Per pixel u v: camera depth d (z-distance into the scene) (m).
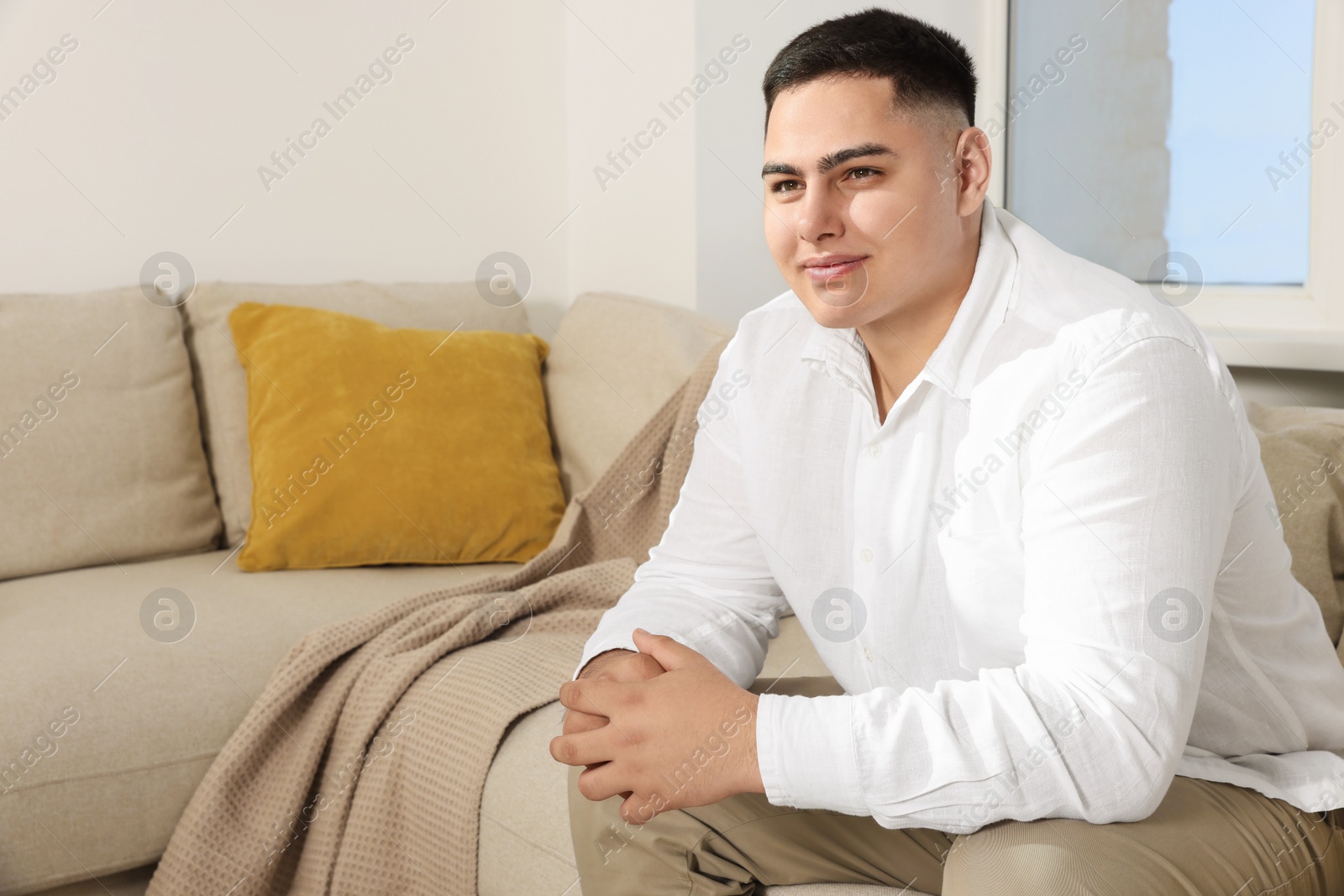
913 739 0.87
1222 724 0.98
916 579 1.03
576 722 1.00
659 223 2.57
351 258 2.58
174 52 2.33
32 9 2.18
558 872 1.21
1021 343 0.96
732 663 1.15
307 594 1.85
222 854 1.46
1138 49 2.24
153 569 2.01
